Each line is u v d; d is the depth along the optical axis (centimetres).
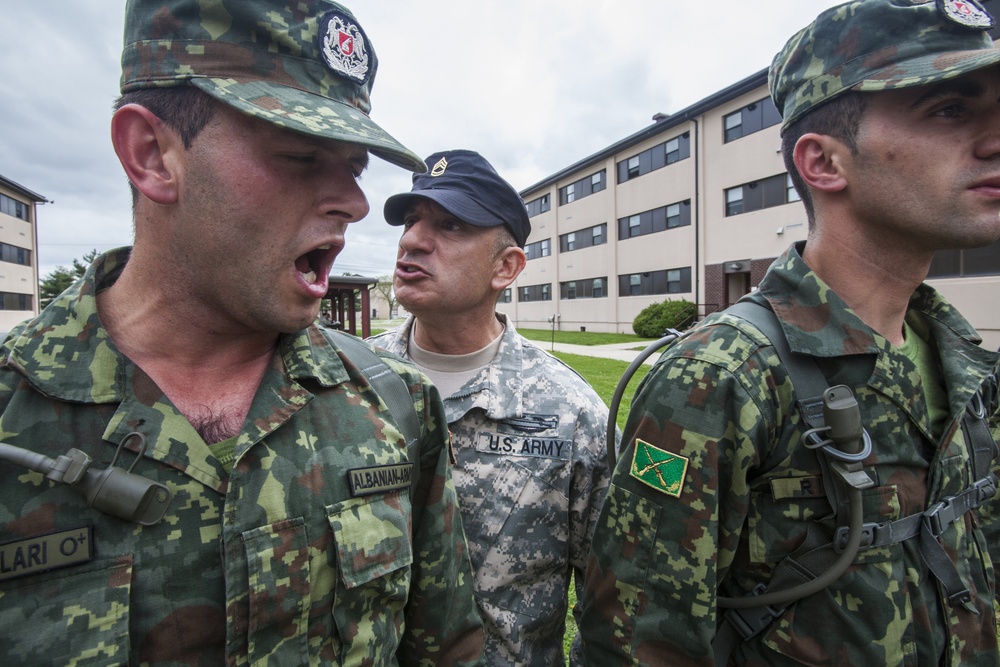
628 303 2245
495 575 158
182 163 78
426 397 122
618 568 122
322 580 88
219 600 79
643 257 2145
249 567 79
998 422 144
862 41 112
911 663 105
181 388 87
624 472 125
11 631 68
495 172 173
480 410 170
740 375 111
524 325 3066
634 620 117
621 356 1380
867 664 103
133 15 81
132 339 86
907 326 135
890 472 110
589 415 170
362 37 94
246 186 77
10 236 2972
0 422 73
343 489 93
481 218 166
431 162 177
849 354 111
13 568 68
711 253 1823
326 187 84
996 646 121
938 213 107
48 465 70
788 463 110
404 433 112
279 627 81
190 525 78
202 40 78
